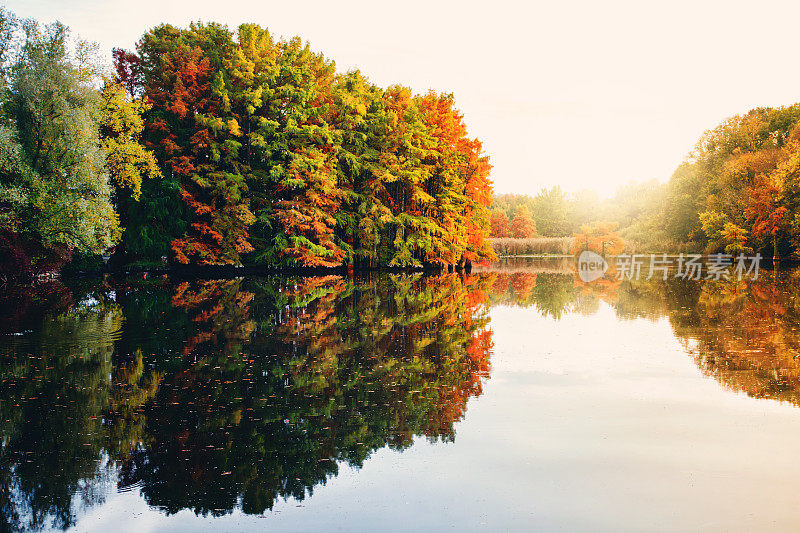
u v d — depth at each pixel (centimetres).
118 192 3656
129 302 2217
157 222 3797
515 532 506
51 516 553
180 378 1055
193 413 857
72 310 1975
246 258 4350
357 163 4538
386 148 4809
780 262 5266
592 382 1016
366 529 515
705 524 517
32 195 2638
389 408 875
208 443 738
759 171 5638
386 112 5003
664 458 669
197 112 4178
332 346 1354
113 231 3272
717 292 2672
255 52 4309
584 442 722
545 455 682
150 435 768
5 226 2655
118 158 3294
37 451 714
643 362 1176
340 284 3238
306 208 4225
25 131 2717
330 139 4338
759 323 1684
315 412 857
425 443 728
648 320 1783
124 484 623
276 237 4162
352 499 577
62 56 2852
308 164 4206
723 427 774
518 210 12125
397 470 646
